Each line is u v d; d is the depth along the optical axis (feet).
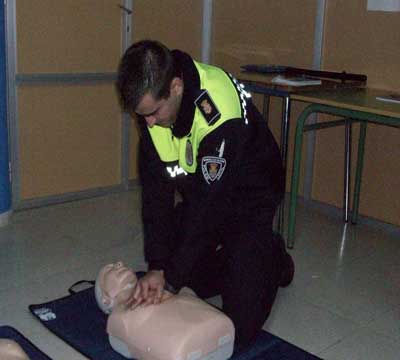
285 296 7.62
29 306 6.98
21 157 10.14
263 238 6.36
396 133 9.76
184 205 6.57
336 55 10.18
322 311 7.30
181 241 5.90
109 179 11.42
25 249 8.66
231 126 5.31
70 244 8.93
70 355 6.12
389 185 9.99
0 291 7.38
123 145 11.43
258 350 6.29
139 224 9.86
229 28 11.55
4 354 4.88
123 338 5.84
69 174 10.81
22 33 9.69
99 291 6.27
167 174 6.02
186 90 5.19
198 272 7.01
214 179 5.43
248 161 6.12
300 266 8.54
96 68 10.70
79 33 10.34
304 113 8.56
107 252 8.71
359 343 6.64
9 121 9.87
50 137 10.43
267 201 6.34
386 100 8.39
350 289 7.91
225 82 5.52
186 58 5.28
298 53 10.65
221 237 6.60
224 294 6.40
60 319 6.72
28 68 9.89
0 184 9.39
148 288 5.85
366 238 9.73
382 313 7.32
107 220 9.98
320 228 10.07
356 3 9.78
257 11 11.07
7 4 9.40
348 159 10.05
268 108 10.53
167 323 5.62
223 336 5.74
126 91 4.83
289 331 6.81
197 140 5.40
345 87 9.41
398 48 9.37
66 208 10.49
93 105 10.85
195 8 11.67
